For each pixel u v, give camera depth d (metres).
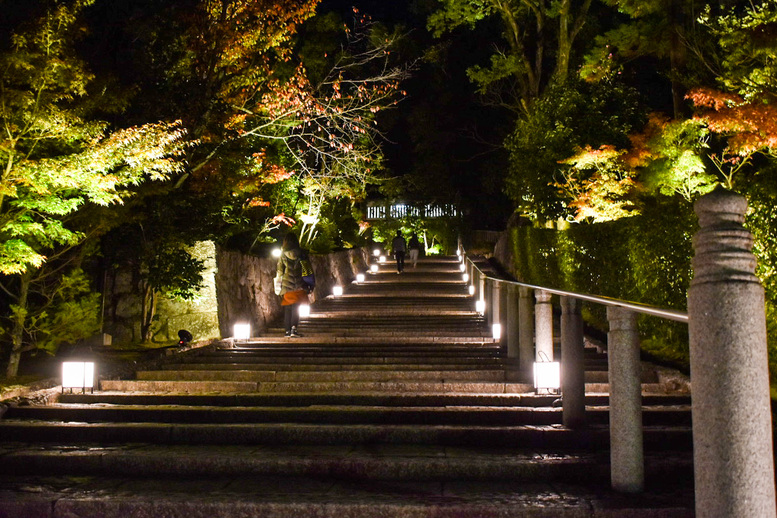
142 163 7.87
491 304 12.16
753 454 2.44
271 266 16.09
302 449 5.11
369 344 10.43
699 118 9.80
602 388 6.80
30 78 6.95
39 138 7.31
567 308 5.50
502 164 31.12
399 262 24.41
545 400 6.26
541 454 4.89
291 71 19.02
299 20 12.35
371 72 25.75
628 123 15.98
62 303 8.33
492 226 36.84
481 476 4.57
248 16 11.91
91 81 7.95
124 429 5.52
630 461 4.17
